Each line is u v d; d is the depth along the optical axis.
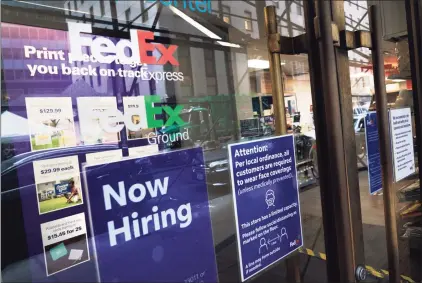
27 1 1.61
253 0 2.85
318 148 1.71
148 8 2.35
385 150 2.03
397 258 2.06
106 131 1.84
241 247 1.55
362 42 1.81
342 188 1.64
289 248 1.78
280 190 1.76
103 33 1.98
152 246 1.18
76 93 1.75
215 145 1.86
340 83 1.71
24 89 1.53
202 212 1.36
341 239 1.66
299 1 2.48
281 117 1.89
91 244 1.06
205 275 1.34
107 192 1.09
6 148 1.39
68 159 1.60
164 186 1.24
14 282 1.14
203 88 2.65
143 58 2.26
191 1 2.79
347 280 1.67
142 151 2.04
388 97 2.36
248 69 2.66
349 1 2.28
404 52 2.37
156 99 2.25
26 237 1.21
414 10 2.10
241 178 1.58
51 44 1.70
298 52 1.86
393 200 2.08
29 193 1.37
